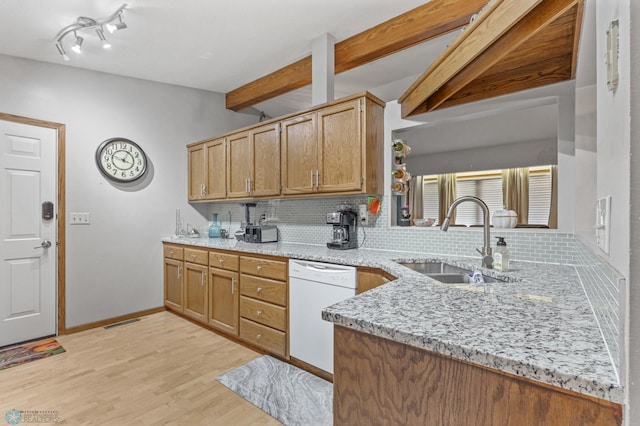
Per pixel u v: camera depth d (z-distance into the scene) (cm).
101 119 329
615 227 62
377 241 264
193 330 312
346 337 92
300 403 191
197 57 305
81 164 316
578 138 153
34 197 289
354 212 274
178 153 387
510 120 355
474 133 409
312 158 269
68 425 171
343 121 249
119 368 233
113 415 179
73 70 313
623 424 53
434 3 223
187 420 175
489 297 110
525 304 102
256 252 264
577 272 156
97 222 325
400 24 239
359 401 89
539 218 448
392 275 175
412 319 87
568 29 128
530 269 169
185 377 220
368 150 241
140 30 256
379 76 361
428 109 228
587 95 129
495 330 79
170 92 379
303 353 231
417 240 242
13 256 279
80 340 286
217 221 415
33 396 197
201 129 404
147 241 360
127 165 343
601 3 78
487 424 68
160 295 371
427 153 531
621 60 58
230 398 196
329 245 269
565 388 58
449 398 73
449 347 71
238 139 336
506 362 64
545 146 441
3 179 275
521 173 460
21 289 282
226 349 268
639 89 52
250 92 376
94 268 322
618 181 60
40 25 241
